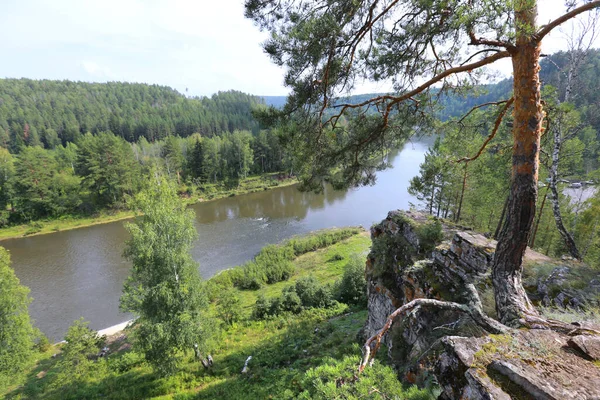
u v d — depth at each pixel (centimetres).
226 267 3112
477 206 2045
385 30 626
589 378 239
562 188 1544
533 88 475
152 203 1400
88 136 6681
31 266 3228
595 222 1641
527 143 482
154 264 1362
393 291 1112
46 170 5028
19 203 4775
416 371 522
